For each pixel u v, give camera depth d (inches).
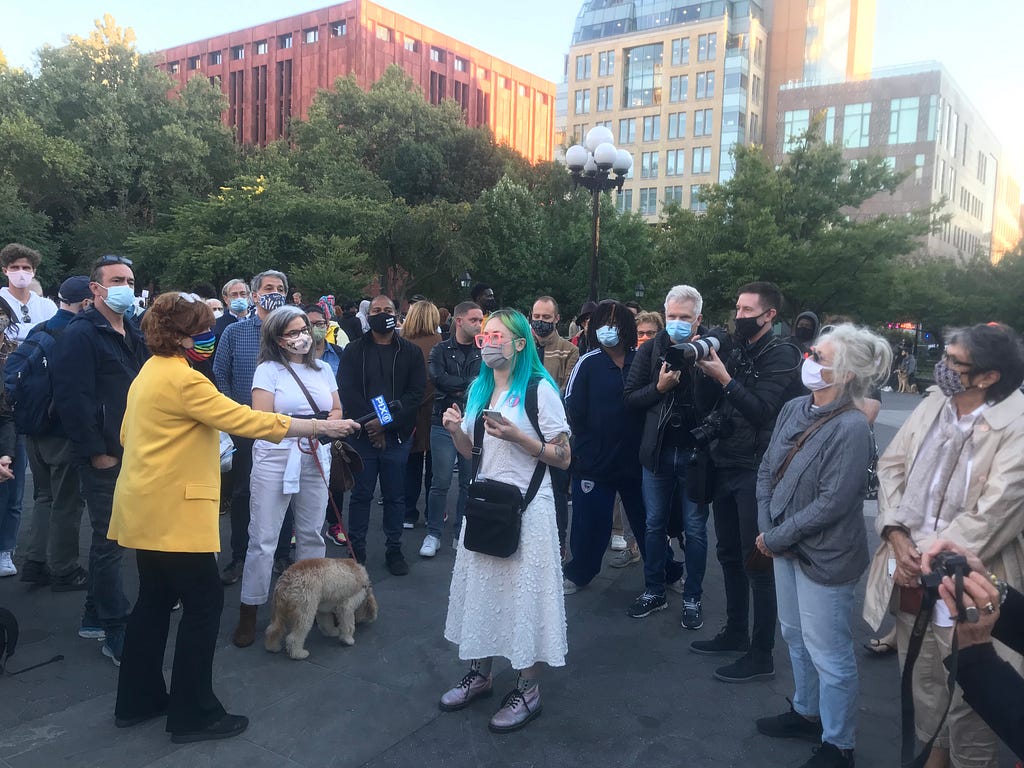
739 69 2509.8
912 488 102.7
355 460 169.6
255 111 2728.8
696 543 167.5
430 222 1157.1
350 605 154.8
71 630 157.9
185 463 115.2
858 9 3046.3
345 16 2440.9
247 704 129.4
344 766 111.8
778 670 147.9
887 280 933.8
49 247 1167.6
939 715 100.0
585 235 1171.3
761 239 926.4
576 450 182.2
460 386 212.1
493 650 123.6
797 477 112.0
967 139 2586.1
